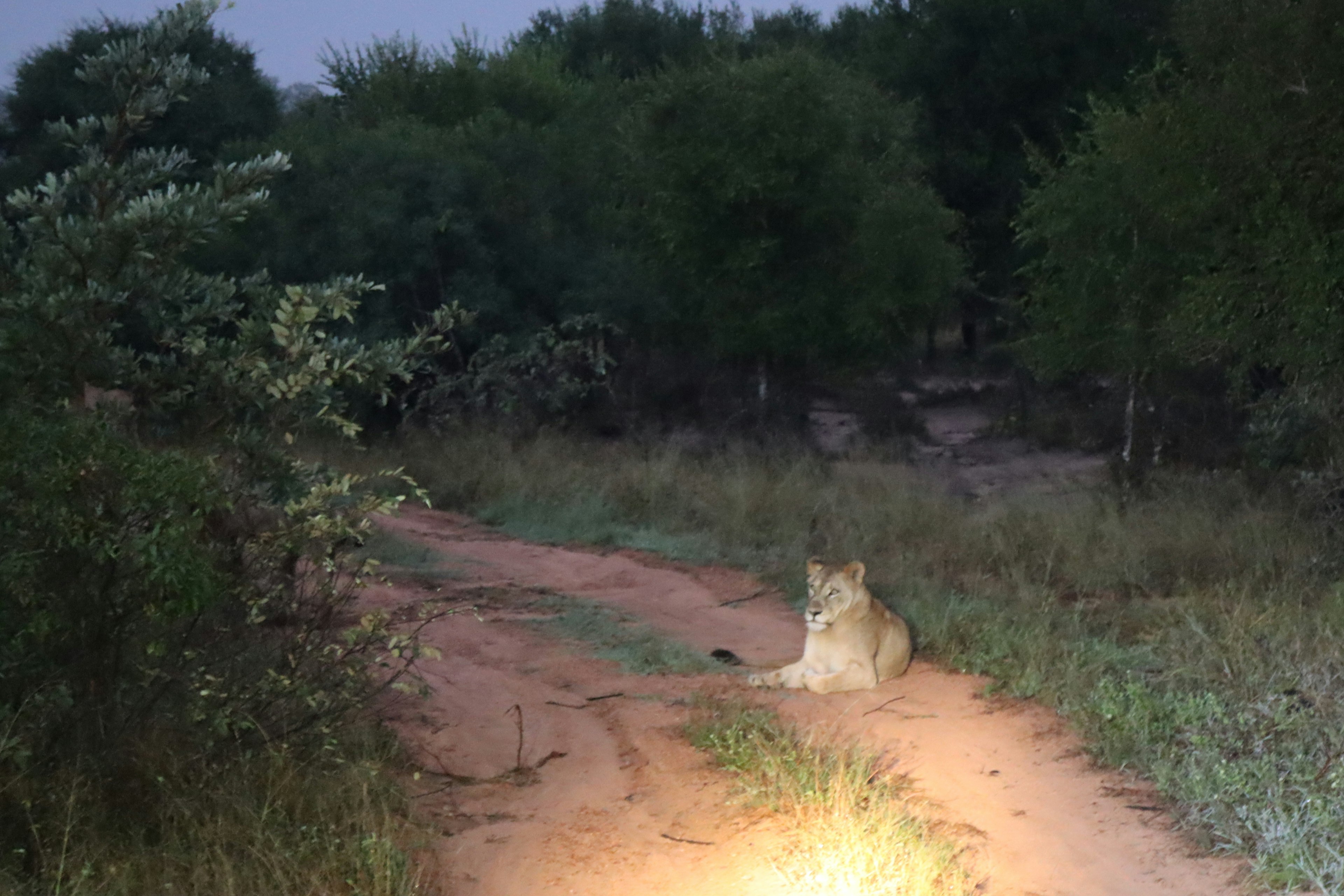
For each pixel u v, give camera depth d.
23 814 5.64
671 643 9.92
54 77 26.34
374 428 20.42
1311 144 12.14
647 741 7.73
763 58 20.62
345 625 9.16
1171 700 8.15
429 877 5.85
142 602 6.02
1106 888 5.93
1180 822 6.64
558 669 9.34
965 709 8.48
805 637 10.48
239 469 7.41
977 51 27.62
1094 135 17.56
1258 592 11.25
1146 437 17.89
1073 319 17.02
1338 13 11.98
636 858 6.10
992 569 12.73
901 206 19.98
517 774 7.26
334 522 7.01
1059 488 17.91
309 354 7.34
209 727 6.42
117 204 7.23
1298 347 12.20
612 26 40.72
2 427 5.75
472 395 19.89
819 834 6.22
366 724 7.39
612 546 14.11
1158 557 12.74
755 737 7.38
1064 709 8.32
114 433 6.42
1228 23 12.97
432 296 20.92
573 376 21.25
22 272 6.89
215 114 26.47
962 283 24.06
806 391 22.14
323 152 21.33
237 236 19.88
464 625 10.34
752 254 19.84
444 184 20.48
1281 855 6.08
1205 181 13.20
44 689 5.97
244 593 6.86
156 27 7.38
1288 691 8.13
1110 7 26.27
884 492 16.27
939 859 6.03
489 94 26.94
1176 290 15.59
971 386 30.08
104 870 5.41
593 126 24.70
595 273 21.05
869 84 23.75
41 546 5.79
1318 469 14.30
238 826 5.84
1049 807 6.88
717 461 18.05
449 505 16.25
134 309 7.45
